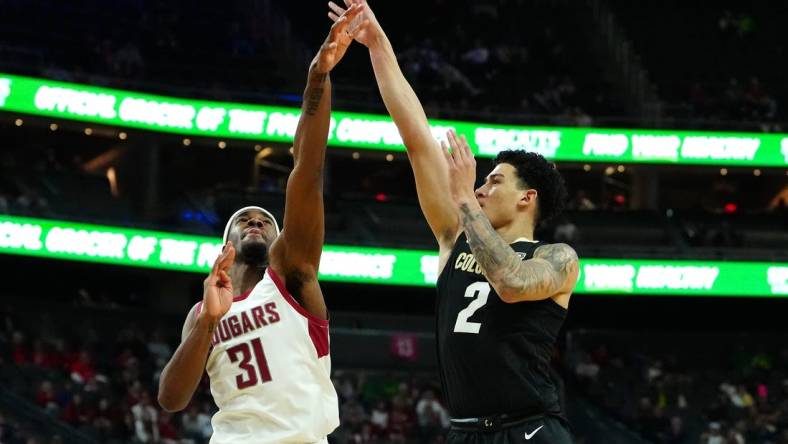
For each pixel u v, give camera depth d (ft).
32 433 71.67
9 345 82.38
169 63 108.68
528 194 19.07
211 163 111.45
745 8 125.90
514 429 17.67
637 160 104.94
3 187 96.02
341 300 108.58
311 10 121.80
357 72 111.86
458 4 123.95
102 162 106.32
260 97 99.50
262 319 19.49
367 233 102.37
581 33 123.13
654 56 120.67
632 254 101.45
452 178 17.60
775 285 101.55
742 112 109.91
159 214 100.27
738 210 117.70
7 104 91.20
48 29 105.09
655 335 107.34
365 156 103.24
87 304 95.09
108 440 74.13
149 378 84.84
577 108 110.11
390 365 99.60
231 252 18.39
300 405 19.25
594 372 97.45
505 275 17.16
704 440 86.28
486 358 17.81
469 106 107.55
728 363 106.52
